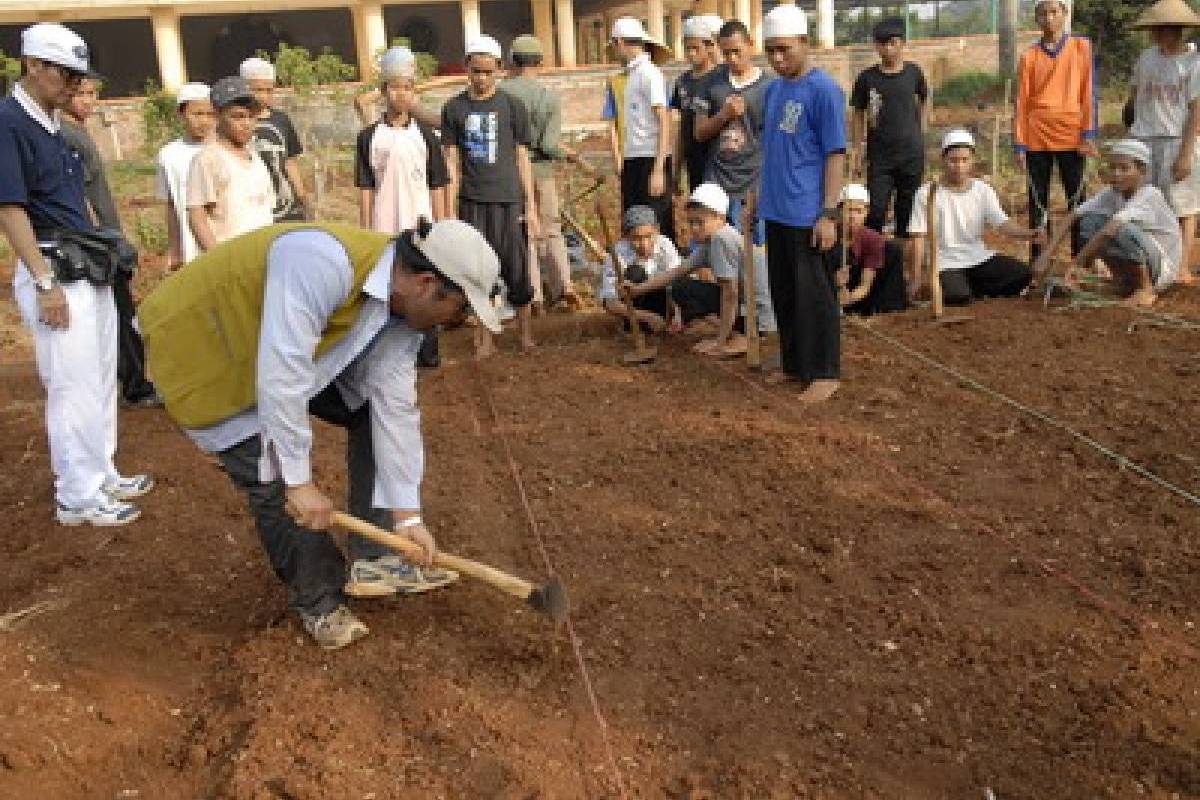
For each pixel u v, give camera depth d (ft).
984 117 57.93
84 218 16.05
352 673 12.48
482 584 14.23
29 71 15.11
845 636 12.87
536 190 28.27
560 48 85.10
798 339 20.03
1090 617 13.03
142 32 85.87
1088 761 10.85
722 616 13.34
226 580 14.96
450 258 10.93
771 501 16.12
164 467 18.78
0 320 31.40
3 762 11.30
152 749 11.68
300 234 11.19
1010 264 25.89
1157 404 18.88
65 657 13.26
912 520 15.38
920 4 102.01
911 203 28.07
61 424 16.37
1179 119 26.50
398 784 10.74
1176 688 11.76
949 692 11.88
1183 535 14.67
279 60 52.47
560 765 10.93
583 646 12.82
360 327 11.34
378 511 13.51
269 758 11.09
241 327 11.51
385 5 88.28
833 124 18.58
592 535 15.43
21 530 16.80
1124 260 25.00
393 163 22.80
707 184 22.22
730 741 11.21
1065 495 15.96
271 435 11.17
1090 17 75.82
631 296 23.59
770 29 18.89
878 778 10.71
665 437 18.51
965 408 19.11
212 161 19.11
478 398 21.62
